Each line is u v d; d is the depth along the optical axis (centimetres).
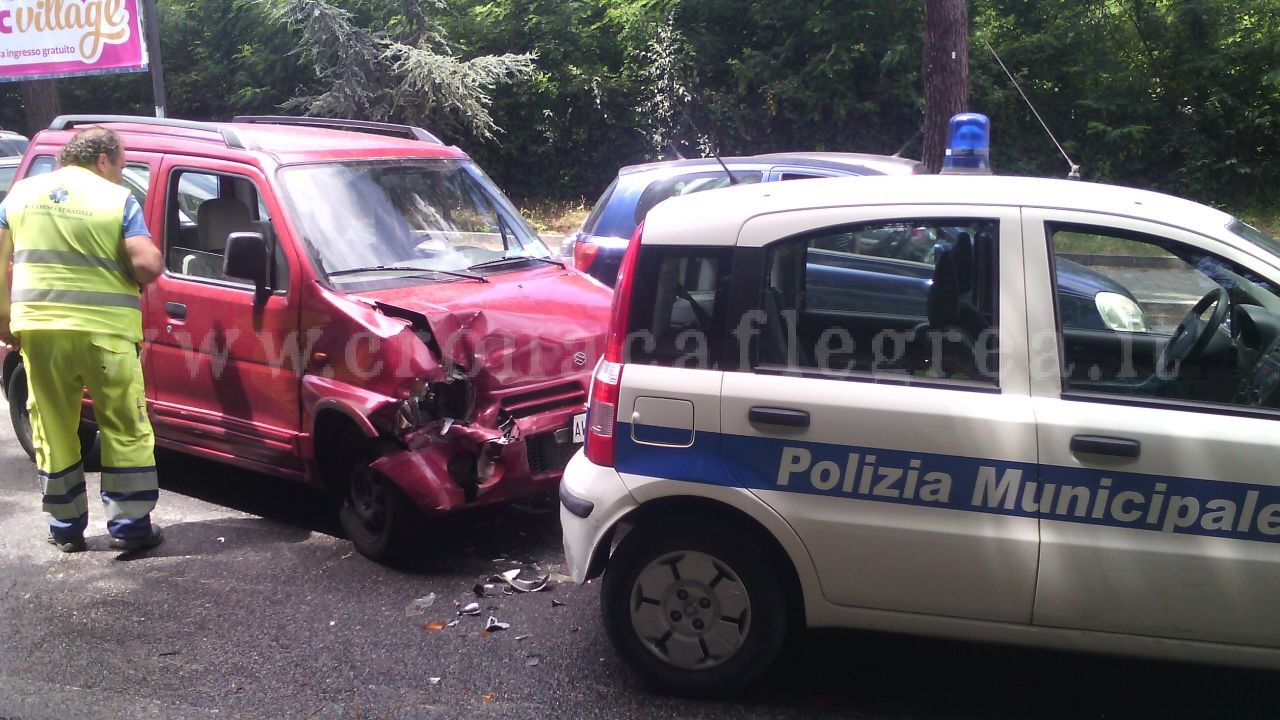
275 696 386
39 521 575
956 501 347
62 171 510
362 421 479
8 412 796
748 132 1922
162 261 553
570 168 2008
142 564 512
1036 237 353
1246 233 358
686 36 1945
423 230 566
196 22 2216
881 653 419
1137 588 338
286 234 520
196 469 661
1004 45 1898
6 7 1390
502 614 454
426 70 1725
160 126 609
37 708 378
